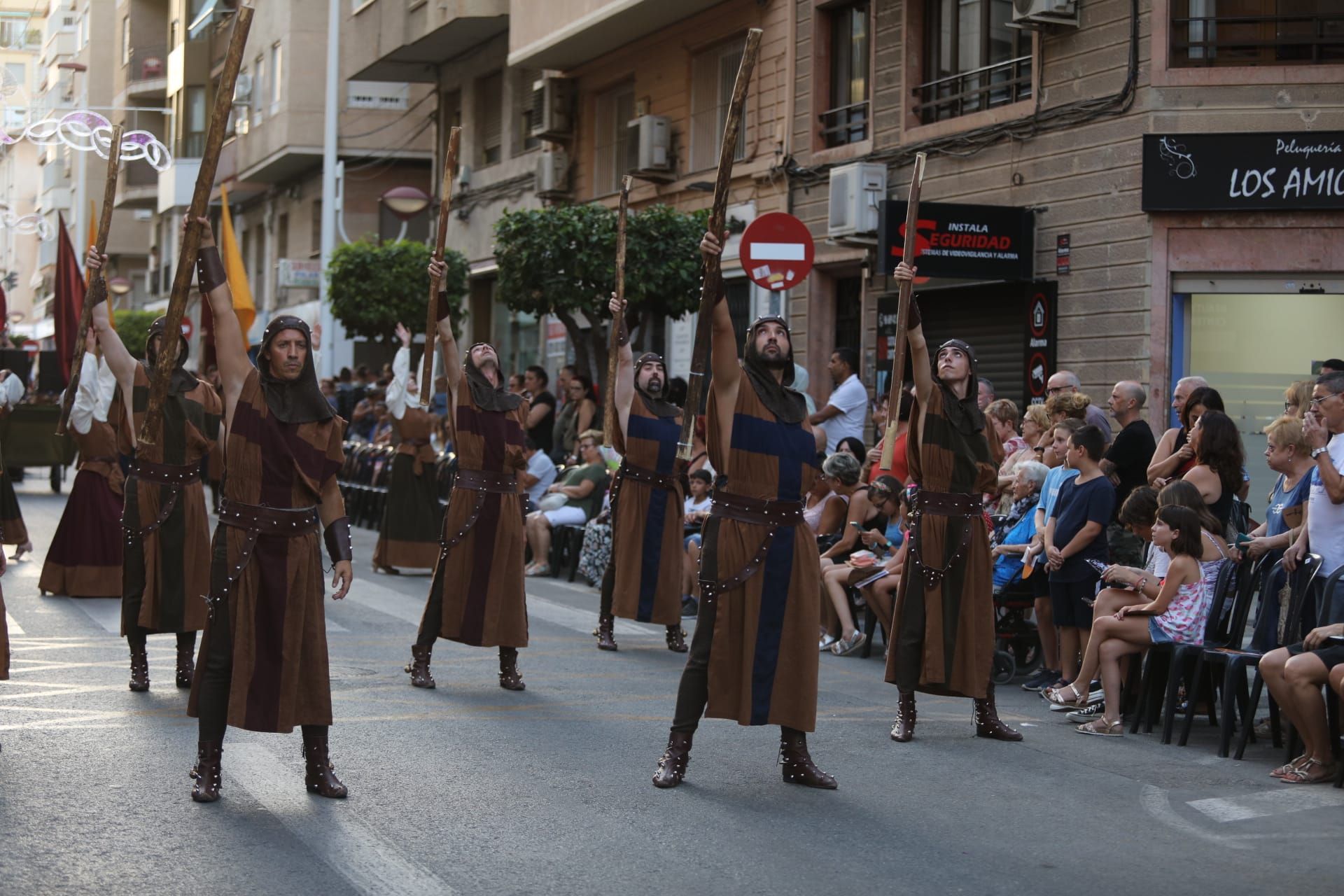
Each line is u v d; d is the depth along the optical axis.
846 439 12.67
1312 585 7.56
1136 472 10.26
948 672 7.82
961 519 7.90
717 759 7.29
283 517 6.16
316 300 33.16
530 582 14.88
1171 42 14.09
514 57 23.70
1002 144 15.73
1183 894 5.27
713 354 6.62
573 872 5.34
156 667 9.32
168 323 6.42
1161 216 14.12
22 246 52.62
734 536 6.63
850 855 5.65
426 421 14.75
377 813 6.07
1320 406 7.95
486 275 27.58
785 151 19.03
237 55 6.23
